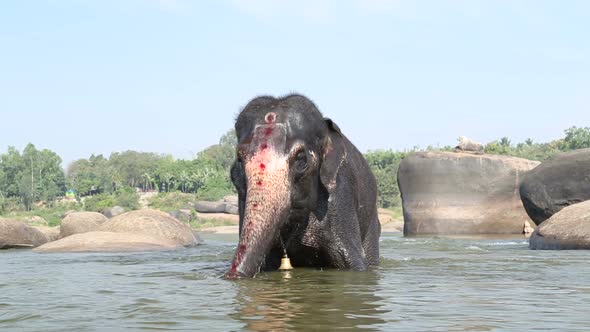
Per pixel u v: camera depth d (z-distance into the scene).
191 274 7.02
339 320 3.96
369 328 3.70
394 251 12.60
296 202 6.97
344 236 7.68
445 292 5.34
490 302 4.74
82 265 8.86
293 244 7.59
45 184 155.50
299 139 6.80
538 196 23.53
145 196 131.12
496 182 31.05
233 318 4.03
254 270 6.26
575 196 22.78
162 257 10.60
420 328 3.71
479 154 32.56
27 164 158.38
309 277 6.61
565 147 115.50
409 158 32.22
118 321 3.95
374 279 6.42
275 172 6.48
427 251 12.58
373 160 117.81
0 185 158.62
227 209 81.25
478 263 8.78
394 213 73.06
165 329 3.68
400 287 5.71
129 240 14.49
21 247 18.34
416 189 31.83
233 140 159.50
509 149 107.88
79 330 3.68
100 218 20.95
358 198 8.34
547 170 23.70
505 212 30.97
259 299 4.88
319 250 7.62
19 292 5.47
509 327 3.75
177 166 143.50
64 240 14.54
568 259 9.62
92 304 4.66
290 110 6.91
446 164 31.42
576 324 3.85
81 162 184.50
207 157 150.38
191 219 77.38
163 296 5.08
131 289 5.61
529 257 10.18
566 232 13.81
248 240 6.27
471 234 30.25
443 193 31.39
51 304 4.69
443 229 31.14
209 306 4.52
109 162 175.88
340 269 7.61
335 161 7.48
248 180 6.47
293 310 4.34
